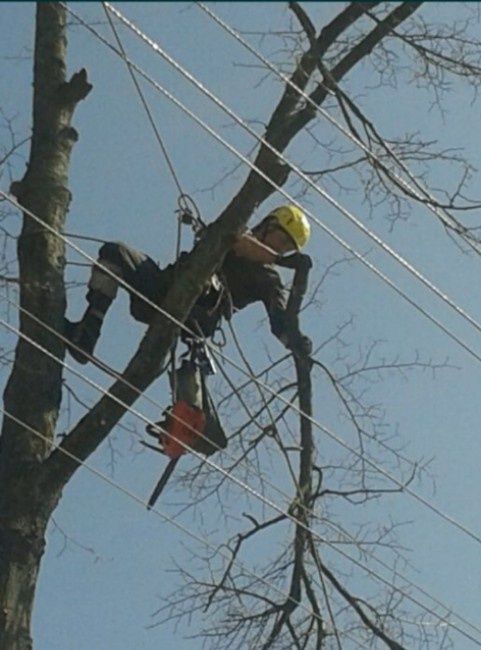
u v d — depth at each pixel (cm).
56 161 802
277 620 880
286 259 798
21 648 723
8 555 737
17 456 756
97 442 755
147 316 769
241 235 751
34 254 778
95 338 750
